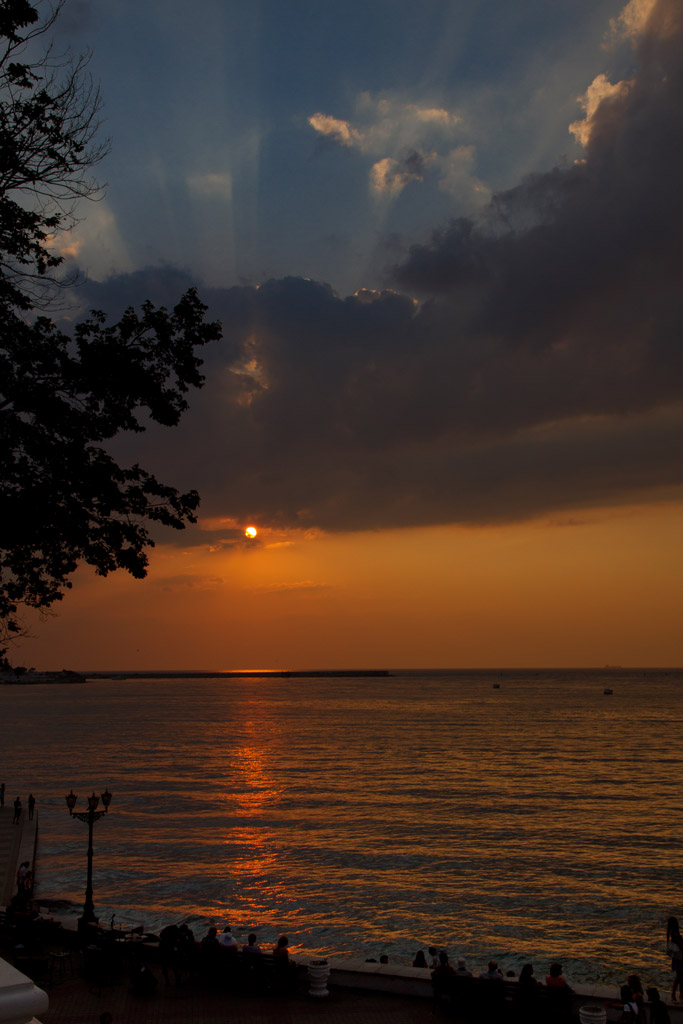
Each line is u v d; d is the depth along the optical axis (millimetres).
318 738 126625
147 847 51312
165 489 13844
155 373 13648
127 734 135875
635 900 39188
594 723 153375
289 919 36469
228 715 185125
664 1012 15055
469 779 81188
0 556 13570
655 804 66188
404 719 167625
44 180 12633
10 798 70000
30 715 188125
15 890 36719
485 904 38625
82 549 13555
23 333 12625
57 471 12758
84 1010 16391
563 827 56719
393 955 31859
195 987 17859
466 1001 16188
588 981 29422
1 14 11461
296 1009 16484
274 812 63312
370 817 60812
